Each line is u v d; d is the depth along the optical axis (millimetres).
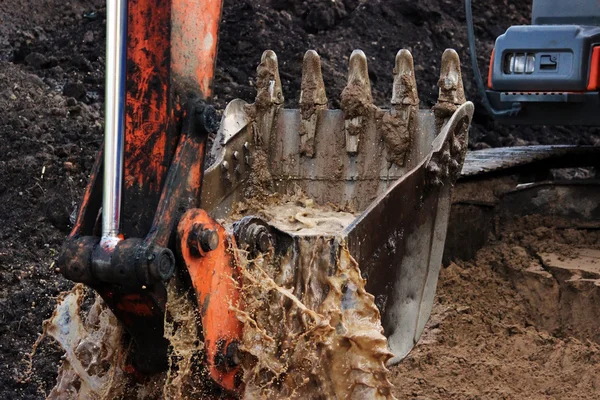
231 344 3709
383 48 10812
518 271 6570
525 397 5258
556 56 6801
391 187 4434
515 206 7207
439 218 4816
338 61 10211
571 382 5438
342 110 5465
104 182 3492
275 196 5445
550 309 6309
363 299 3926
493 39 12008
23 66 8977
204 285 3572
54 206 6984
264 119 5516
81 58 9141
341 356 3828
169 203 3453
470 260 6895
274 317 3891
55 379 5469
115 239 3404
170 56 3535
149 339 3666
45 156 7395
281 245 4047
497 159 7285
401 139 5262
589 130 11445
